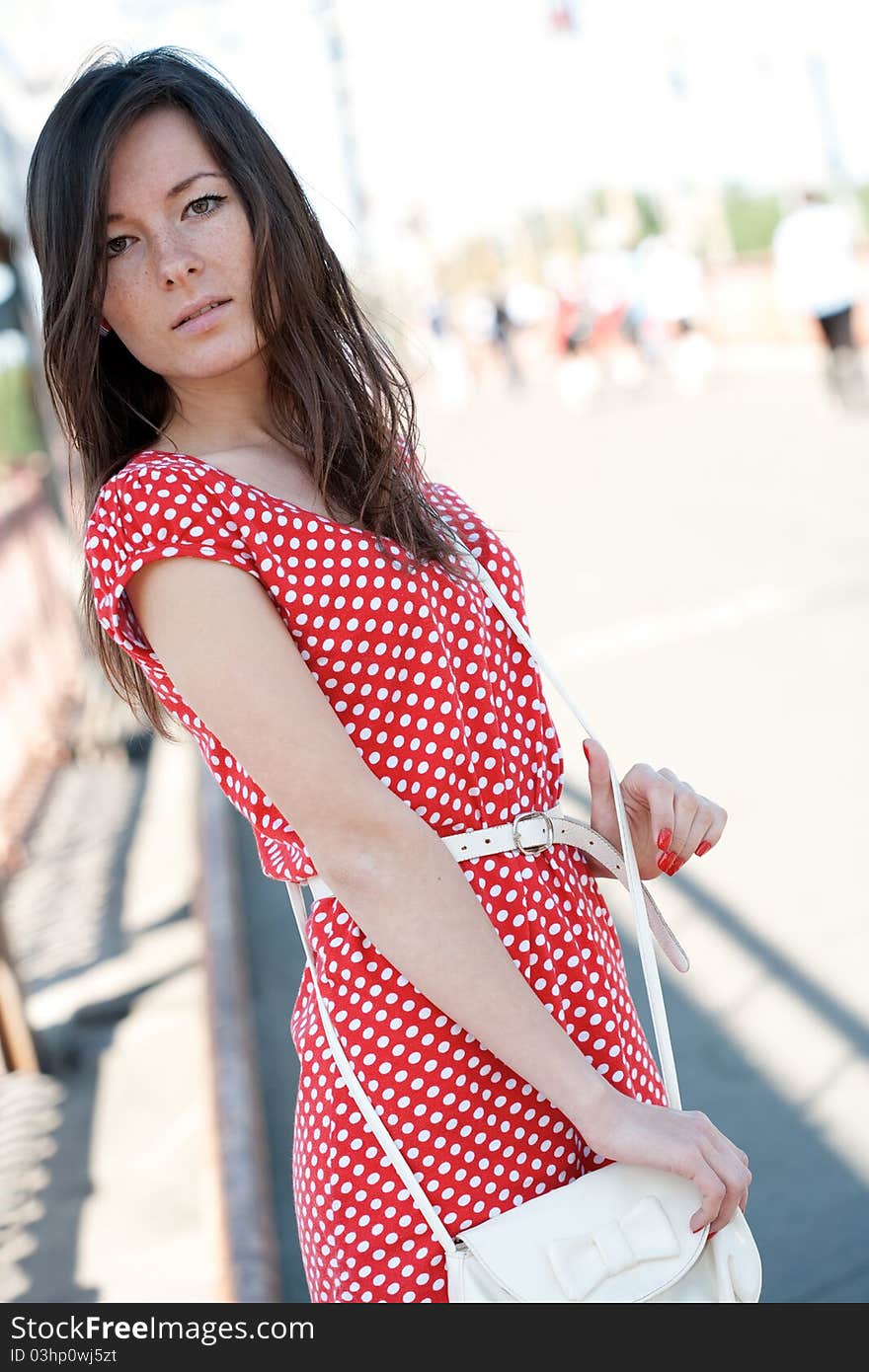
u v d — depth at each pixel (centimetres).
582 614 827
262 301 142
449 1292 137
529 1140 143
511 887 143
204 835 553
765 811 492
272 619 132
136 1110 387
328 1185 143
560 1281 134
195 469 134
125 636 137
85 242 138
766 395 1734
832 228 1373
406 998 141
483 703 144
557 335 2123
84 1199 347
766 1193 299
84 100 139
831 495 1037
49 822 680
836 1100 326
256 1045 387
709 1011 374
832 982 376
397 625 137
